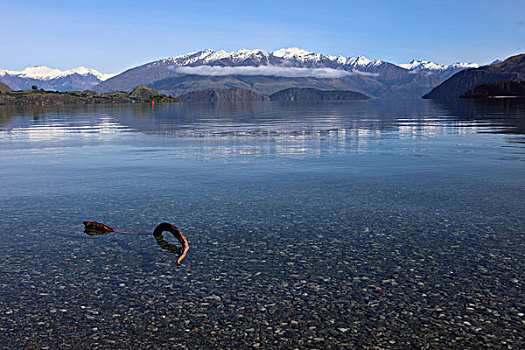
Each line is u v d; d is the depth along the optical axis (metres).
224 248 6.04
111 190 9.92
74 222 7.39
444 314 4.20
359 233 6.61
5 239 6.52
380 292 4.67
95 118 54.38
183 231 6.81
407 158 14.72
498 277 4.99
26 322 4.16
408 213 7.69
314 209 8.03
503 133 24.00
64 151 17.86
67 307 4.44
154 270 5.32
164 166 13.45
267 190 9.73
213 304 4.45
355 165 13.29
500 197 8.79
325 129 29.50
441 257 5.61
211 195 9.30
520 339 3.79
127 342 3.82
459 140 20.56
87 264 5.54
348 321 4.10
